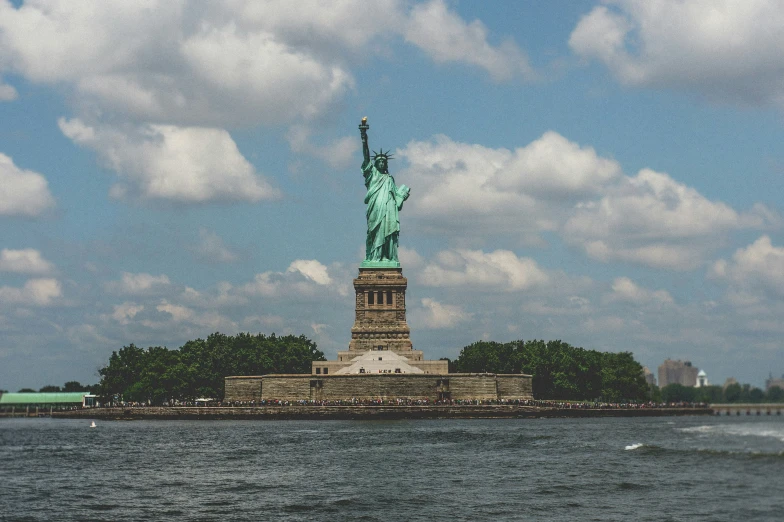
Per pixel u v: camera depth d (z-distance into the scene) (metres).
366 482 117.25
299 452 157.25
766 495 94.31
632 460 129.88
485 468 129.00
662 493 98.94
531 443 165.88
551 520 89.00
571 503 97.50
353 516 93.88
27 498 108.88
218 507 100.62
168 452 163.50
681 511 88.88
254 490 112.44
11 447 181.62
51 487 118.25
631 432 188.62
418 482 116.25
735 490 97.69
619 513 90.56
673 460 124.19
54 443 190.38
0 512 99.38
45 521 94.19
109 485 119.62
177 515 96.50
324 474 126.12
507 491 107.06
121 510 99.94
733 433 159.38
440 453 150.88
